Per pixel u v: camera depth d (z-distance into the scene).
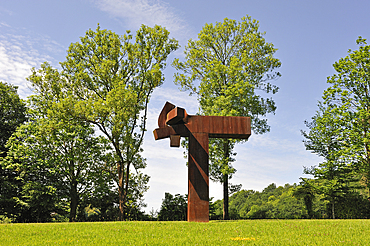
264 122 26.17
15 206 29.31
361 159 27.52
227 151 25.47
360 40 27.80
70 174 29.97
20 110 34.12
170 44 28.69
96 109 23.78
